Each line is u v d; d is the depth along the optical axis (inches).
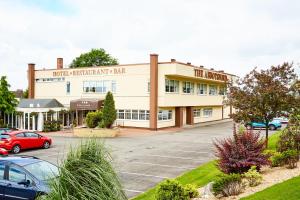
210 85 2170.3
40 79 2021.4
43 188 393.1
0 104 1492.4
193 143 1144.8
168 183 369.4
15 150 956.6
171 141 1203.2
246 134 498.3
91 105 1663.4
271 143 846.5
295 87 724.7
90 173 227.0
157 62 1621.6
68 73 1913.1
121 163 778.2
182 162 793.6
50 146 1096.2
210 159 829.8
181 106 1798.7
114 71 1754.4
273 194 360.5
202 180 544.1
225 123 2075.5
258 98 729.0
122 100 1727.4
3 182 411.8
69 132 1549.0
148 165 757.3
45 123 1578.5
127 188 565.3
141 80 1670.8
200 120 2090.3
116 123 1728.6
